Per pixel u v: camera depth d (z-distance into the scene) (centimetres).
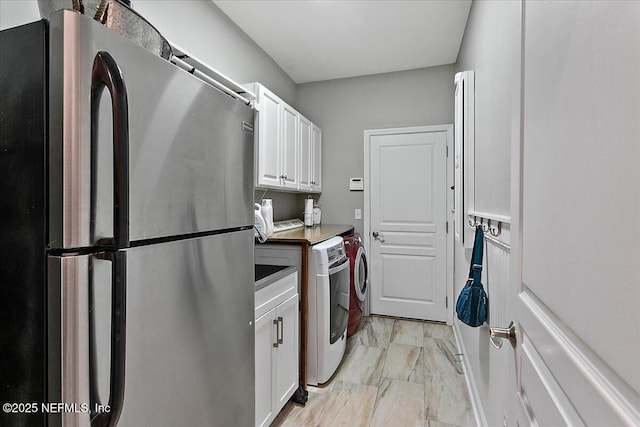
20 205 63
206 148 94
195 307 91
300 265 220
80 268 60
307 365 222
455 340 299
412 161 357
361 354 271
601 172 43
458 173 224
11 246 64
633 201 36
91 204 61
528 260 74
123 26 83
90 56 61
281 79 353
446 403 203
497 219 138
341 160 383
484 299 159
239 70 270
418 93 356
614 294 40
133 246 71
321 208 391
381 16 252
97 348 62
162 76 77
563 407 54
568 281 53
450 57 327
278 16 253
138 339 72
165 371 80
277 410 180
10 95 64
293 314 203
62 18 59
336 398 209
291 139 298
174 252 83
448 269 343
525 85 76
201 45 224
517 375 82
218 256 102
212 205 98
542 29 65
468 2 232
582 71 49
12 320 64
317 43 296
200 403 94
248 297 121
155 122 75
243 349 118
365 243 372
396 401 206
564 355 53
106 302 64
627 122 37
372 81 371
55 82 60
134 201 70
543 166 65
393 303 364
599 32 44
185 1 209
